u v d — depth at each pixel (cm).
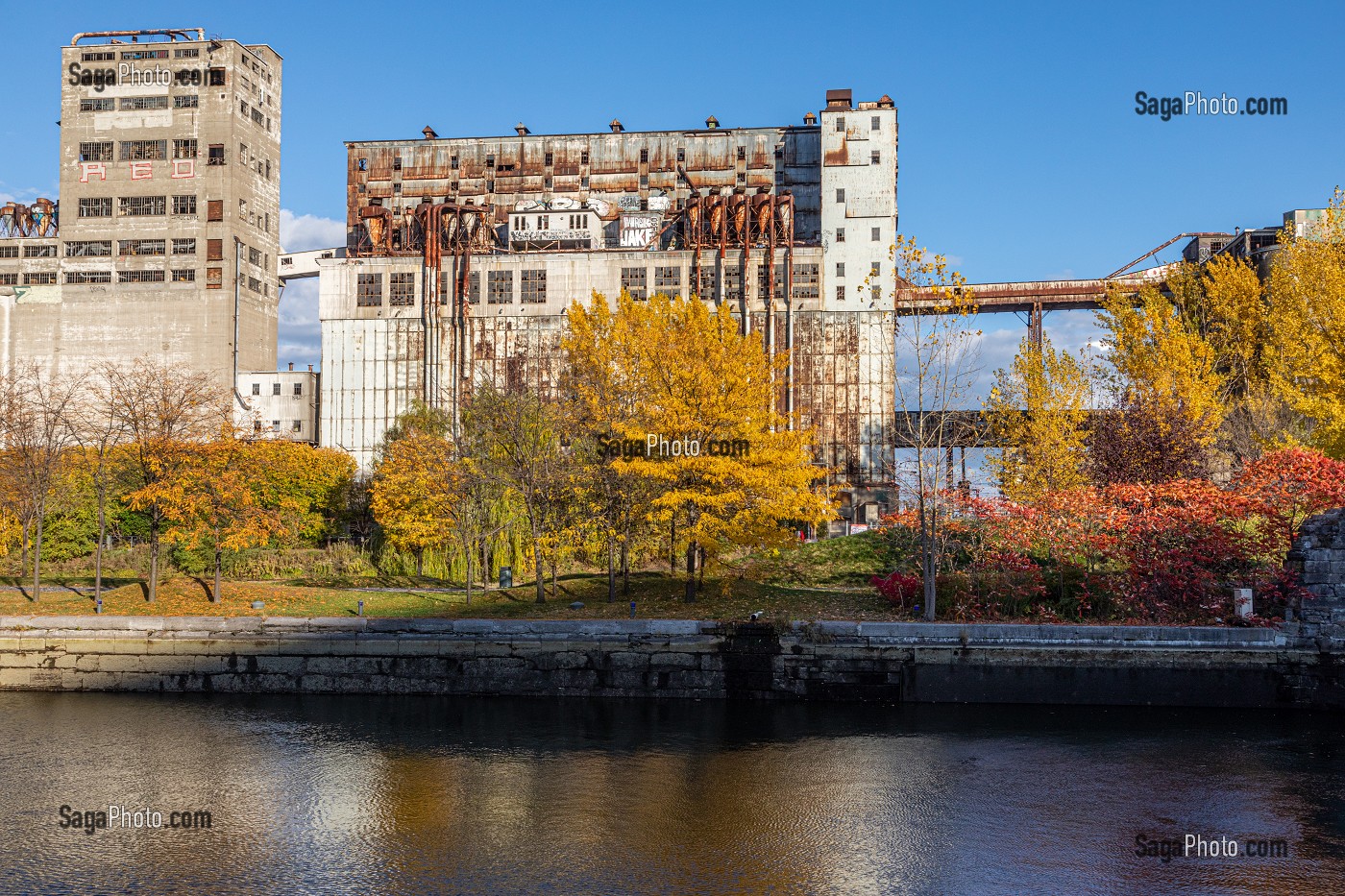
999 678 2880
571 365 4178
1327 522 2820
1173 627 2844
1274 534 3167
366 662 3077
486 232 9075
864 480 8194
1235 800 2066
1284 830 1900
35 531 5300
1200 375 5053
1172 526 3177
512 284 8612
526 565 4453
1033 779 2208
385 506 4688
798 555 4503
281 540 5328
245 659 3108
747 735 2583
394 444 5647
